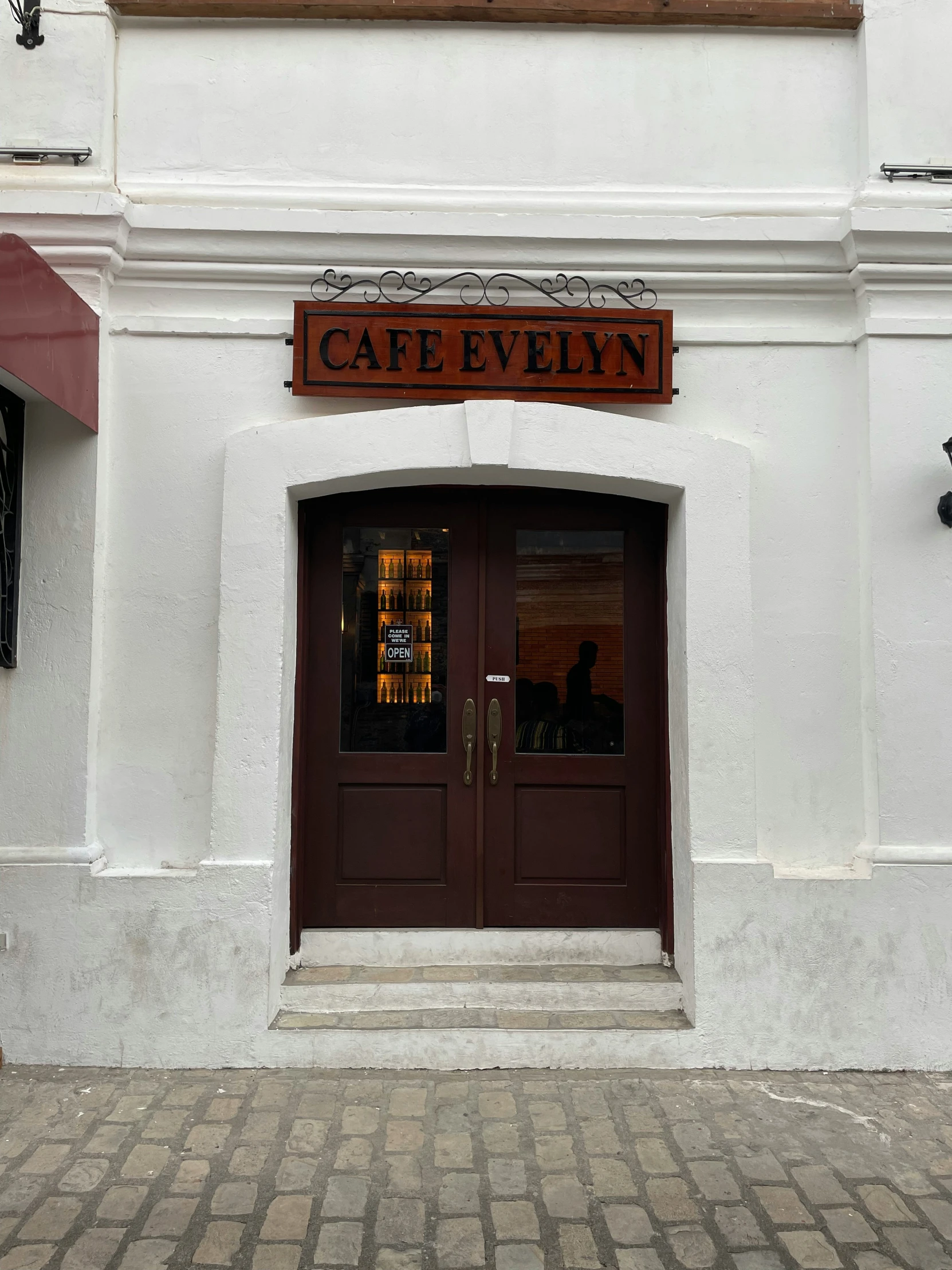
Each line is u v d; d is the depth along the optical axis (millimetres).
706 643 3729
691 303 3916
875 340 3807
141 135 3910
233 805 3629
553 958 4012
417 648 4129
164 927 3562
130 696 3758
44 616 3670
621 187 3941
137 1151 2961
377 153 3932
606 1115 3213
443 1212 2674
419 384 3768
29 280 3080
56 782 3631
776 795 3793
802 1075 3543
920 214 3713
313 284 3840
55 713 3646
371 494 4113
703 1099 3340
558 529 4152
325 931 4016
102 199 3648
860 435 3848
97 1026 3539
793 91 3982
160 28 3932
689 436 3779
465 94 3947
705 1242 2561
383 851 4059
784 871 3729
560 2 3896
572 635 4137
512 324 3787
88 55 3855
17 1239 2535
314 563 4094
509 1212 2680
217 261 3814
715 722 3701
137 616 3771
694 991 3605
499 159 3941
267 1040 3531
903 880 3625
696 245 3814
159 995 3545
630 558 4137
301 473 3734
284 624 3736
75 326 3492
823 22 3941
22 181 3770
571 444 3742
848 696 3816
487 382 3781
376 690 4121
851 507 3863
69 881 3566
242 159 3916
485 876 4062
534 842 4070
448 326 3781
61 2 3863
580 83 3965
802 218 3812
